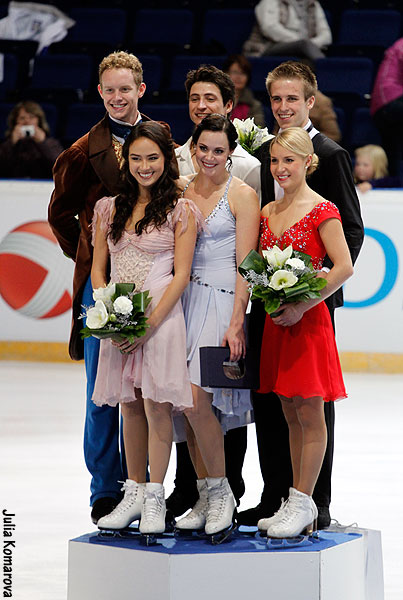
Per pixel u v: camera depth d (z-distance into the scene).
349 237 11.33
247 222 10.55
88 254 11.89
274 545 9.94
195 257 10.56
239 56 25.72
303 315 10.23
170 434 10.34
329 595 9.90
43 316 28.08
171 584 9.54
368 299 26.17
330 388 10.25
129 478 10.68
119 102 11.55
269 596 9.73
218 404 10.36
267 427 11.62
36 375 26.05
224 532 10.24
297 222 10.40
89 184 11.98
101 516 11.70
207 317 10.45
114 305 9.96
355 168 26.61
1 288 28.20
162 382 10.05
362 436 19.27
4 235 27.91
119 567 9.85
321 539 10.34
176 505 11.92
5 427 19.53
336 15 32.50
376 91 27.70
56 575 11.45
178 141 28.94
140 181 10.34
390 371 26.31
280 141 10.30
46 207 27.56
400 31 31.61
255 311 11.36
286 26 30.36
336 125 24.50
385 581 11.52
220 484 10.41
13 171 27.98
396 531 13.31
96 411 11.82
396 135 27.64
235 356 10.22
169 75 31.28
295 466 10.55
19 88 32.28
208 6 33.56
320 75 29.97
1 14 33.09
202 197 10.62
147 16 33.06
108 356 10.48
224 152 10.38
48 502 14.58
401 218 25.83
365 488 15.58
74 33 33.19
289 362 10.20
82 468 16.66
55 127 29.94
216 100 11.43
